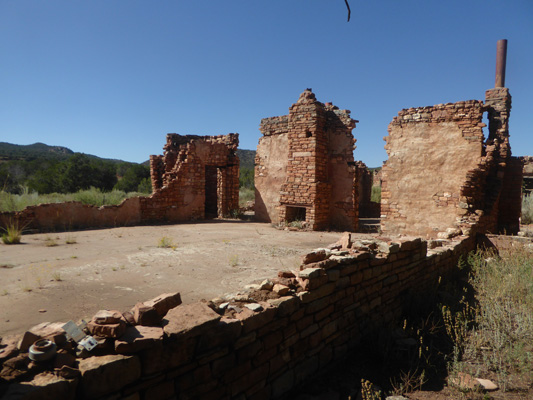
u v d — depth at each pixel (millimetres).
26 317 4090
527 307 5051
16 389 1798
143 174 37000
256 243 10117
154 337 2312
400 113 12078
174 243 9672
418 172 11711
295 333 3514
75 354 2166
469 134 10805
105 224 13633
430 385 3568
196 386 2588
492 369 3781
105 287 5375
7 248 8562
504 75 12250
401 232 12031
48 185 28594
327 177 15188
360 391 3480
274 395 3268
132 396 2229
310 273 3695
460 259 7590
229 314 3049
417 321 5180
